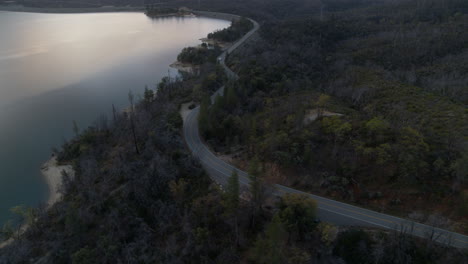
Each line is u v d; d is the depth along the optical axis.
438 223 48.44
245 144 77.94
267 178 63.88
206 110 87.50
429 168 54.16
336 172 60.81
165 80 133.00
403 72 127.75
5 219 71.38
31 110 122.31
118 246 54.25
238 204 53.81
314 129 71.44
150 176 65.56
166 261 51.22
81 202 66.25
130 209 60.66
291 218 49.84
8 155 94.75
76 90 142.88
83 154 88.38
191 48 189.62
